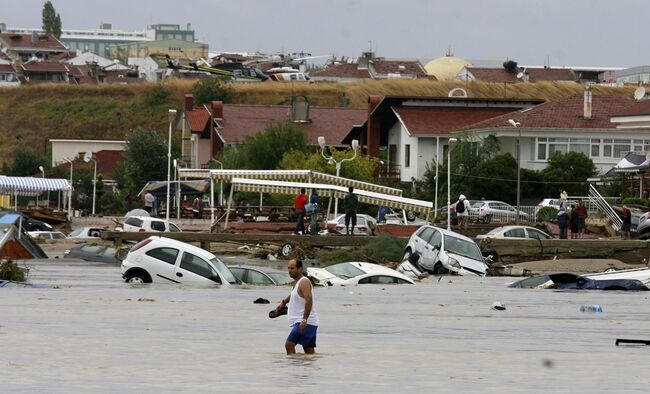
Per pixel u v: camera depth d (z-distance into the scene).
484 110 192.25
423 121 185.38
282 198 155.12
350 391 35.78
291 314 43.09
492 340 50.06
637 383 37.94
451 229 126.00
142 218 123.88
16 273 79.25
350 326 55.34
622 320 60.03
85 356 42.81
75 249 108.19
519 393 35.81
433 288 82.56
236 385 36.53
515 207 147.25
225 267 80.19
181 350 44.69
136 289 74.19
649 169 141.75
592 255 112.94
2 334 49.19
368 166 165.00
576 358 44.00
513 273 100.12
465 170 160.88
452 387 36.78
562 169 160.75
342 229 122.38
